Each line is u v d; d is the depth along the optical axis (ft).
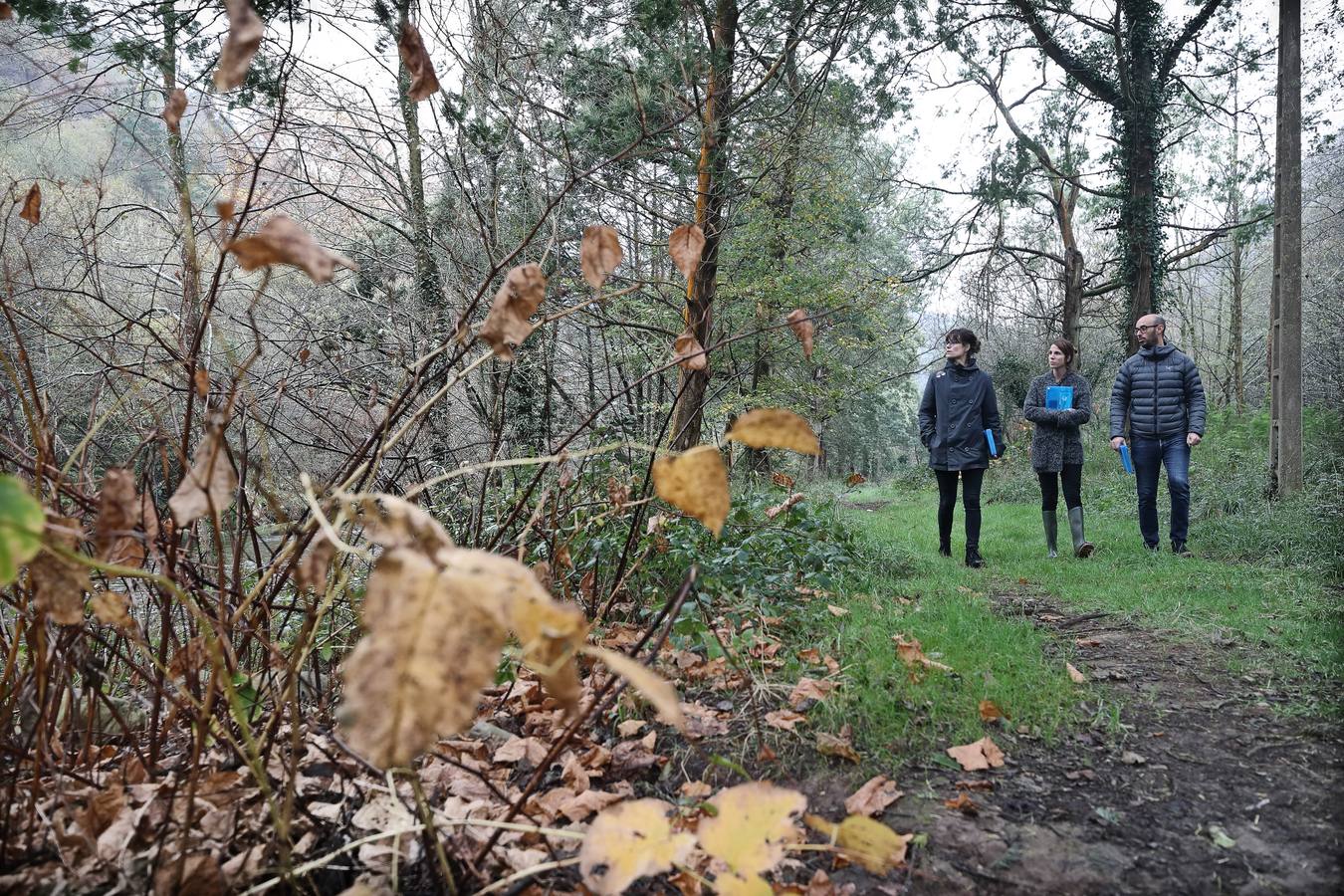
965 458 18.71
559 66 20.86
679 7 19.21
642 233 24.76
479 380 16.15
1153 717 8.02
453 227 19.43
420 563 2.10
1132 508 27.96
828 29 21.99
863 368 38.75
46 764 4.70
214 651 3.67
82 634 5.01
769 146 24.22
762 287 28.07
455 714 1.91
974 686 8.38
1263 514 21.21
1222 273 68.54
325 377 12.60
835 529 15.67
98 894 3.89
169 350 5.84
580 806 5.67
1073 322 58.75
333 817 4.85
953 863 5.32
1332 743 7.25
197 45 15.42
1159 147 44.39
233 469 3.69
